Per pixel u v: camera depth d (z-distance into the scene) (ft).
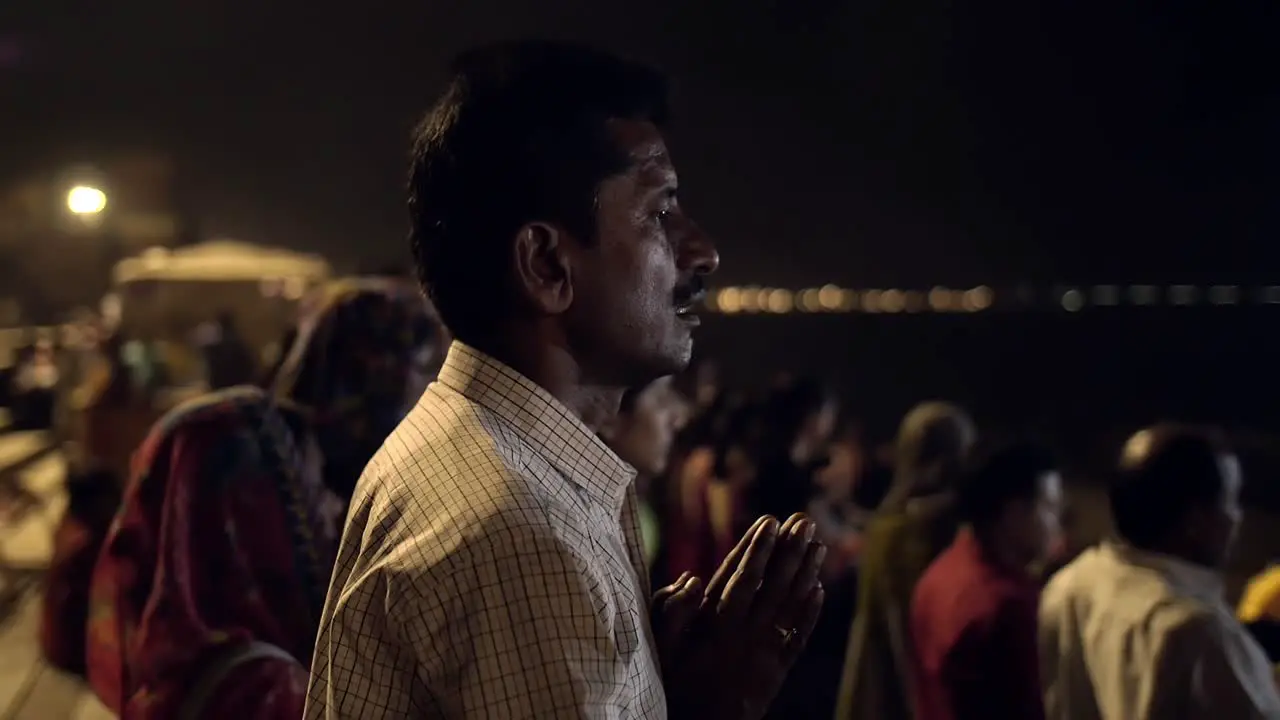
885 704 12.25
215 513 6.10
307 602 6.36
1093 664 8.12
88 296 97.55
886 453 24.11
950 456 12.98
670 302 4.10
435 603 3.41
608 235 3.95
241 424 6.28
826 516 14.52
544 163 3.90
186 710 5.73
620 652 3.65
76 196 37.04
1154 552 8.07
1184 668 7.47
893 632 12.19
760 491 13.70
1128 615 7.84
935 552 12.12
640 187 4.02
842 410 93.76
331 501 7.00
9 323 91.40
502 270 3.96
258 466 6.29
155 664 5.84
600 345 4.00
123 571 6.13
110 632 6.32
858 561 14.89
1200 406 112.47
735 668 4.34
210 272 45.62
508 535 3.43
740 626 4.38
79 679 10.07
